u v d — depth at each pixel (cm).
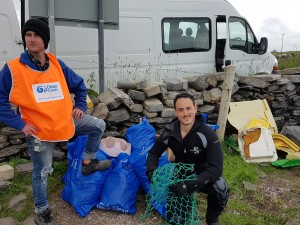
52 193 399
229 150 552
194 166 303
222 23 768
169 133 300
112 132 496
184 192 281
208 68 768
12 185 400
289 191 440
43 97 297
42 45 292
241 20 801
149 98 536
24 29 286
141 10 679
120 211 364
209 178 282
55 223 345
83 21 484
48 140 300
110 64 665
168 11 707
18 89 287
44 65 304
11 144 461
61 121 304
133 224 350
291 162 513
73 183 371
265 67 842
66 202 381
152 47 698
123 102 492
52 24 446
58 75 310
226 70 538
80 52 634
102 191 372
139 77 694
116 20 512
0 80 285
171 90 551
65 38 616
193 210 319
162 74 715
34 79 292
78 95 338
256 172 487
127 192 365
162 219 359
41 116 295
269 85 644
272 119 599
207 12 750
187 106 283
